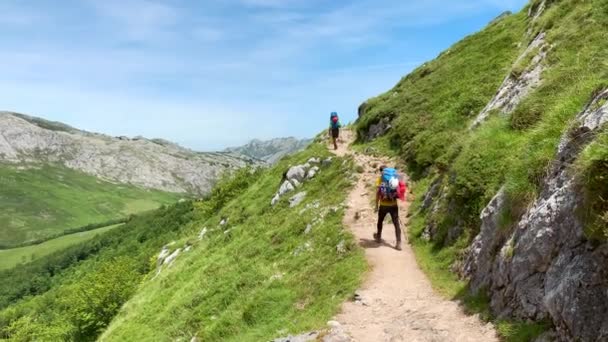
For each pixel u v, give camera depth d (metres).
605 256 6.95
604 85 9.44
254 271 20.84
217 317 19.19
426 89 34.31
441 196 17.17
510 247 9.94
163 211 156.75
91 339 48.06
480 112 24.50
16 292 145.25
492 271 10.74
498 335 9.17
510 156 13.31
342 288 14.18
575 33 19.20
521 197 10.38
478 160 14.88
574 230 7.90
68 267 152.00
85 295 50.84
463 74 32.50
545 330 8.07
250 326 15.86
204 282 24.36
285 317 14.77
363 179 25.56
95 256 137.38
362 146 34.00
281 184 32.69
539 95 15.28
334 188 25.77
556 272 8.02
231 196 50.19
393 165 26.69
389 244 16.94
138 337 24.20
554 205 8.69
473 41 38.53
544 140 10.54
